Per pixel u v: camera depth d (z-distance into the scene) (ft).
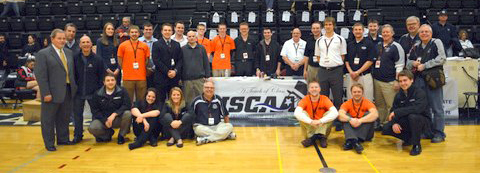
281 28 30.30
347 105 14.60
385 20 31.58
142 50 16.72
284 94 20.25
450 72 20.77
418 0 33.01
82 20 33.37
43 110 14.12
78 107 15.30
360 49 16.20
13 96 26.21
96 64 15.28
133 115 14.84
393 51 15.90
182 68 17.84
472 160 12.43
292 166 11.98
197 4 34.37
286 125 18.21
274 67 21.62
